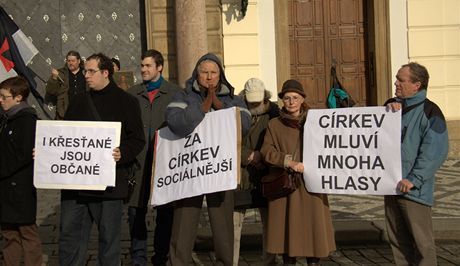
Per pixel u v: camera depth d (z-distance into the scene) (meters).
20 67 8.87
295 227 5.56
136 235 6.36
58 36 13.02
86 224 5.79
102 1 13.02
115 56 13.05
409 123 5.34
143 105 6.46
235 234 6.21
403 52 12.96
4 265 6.14
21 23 12.98
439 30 12.90
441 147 5.25
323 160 5.49
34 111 5.93
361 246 7.58
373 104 13.34
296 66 13.37
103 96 5.74
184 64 11.90
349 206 9.09
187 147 5.51
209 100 5.46
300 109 5.76
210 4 12.51
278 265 6.56
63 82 10.25
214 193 5.55
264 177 5.73
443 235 7.63
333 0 13.38
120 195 5.64
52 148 5.60
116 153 5.54
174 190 5.50
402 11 12.92
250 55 12.78
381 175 5.34
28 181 5.82
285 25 12.81
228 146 5.38
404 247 5.57
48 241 7.75
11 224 6.00
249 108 6.06
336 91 8.15
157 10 12.59
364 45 13.44
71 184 5.56
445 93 12.91
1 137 5.83
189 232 5.57
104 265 5.64
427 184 5.33
